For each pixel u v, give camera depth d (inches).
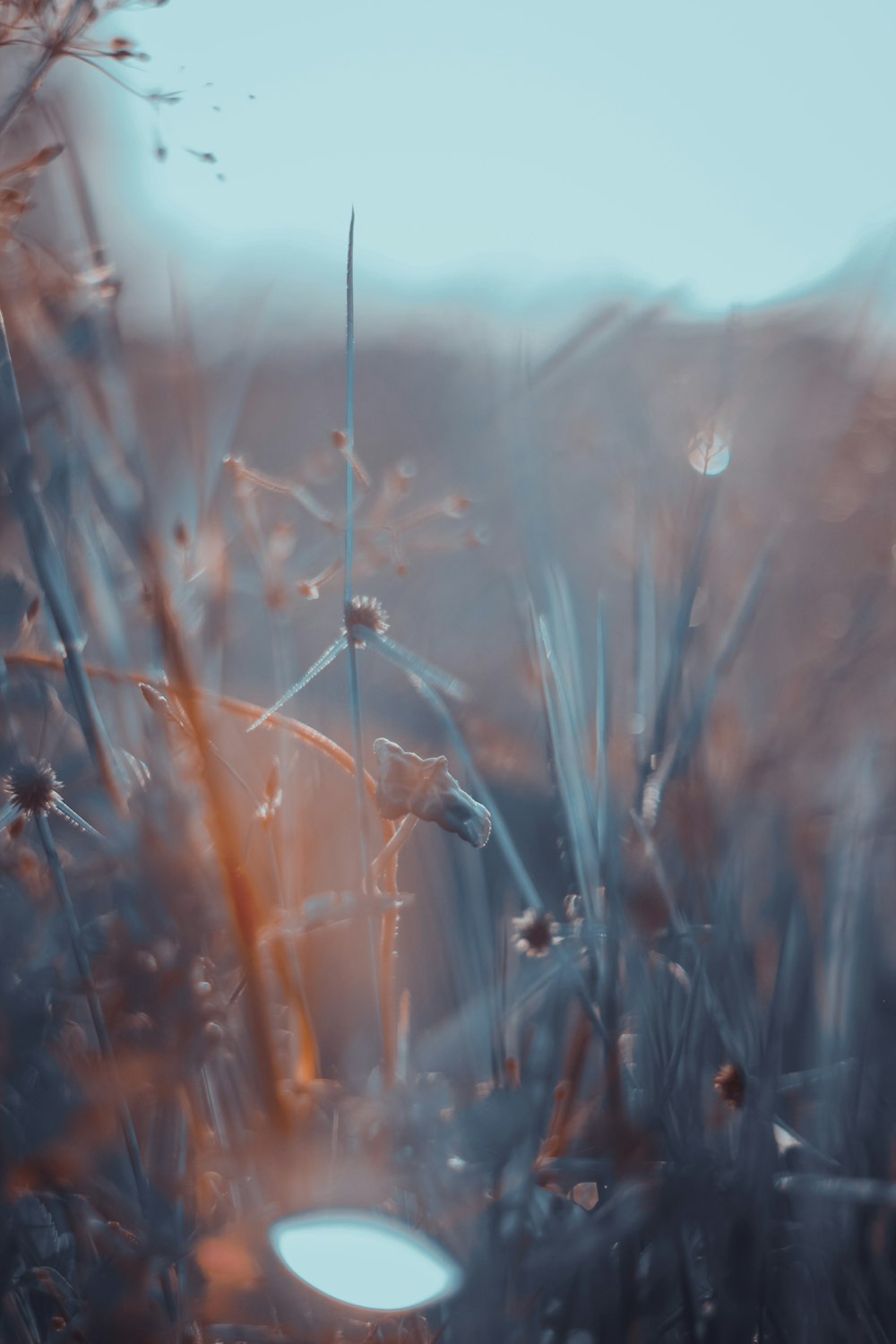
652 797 20.5
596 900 19.5
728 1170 18.6
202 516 20.1
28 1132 16.7
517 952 20.8
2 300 18.0
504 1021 19.6
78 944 17.0
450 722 18.8
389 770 17.7
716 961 20.0
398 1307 17.3
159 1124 17.6
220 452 20.5
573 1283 18.0
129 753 18.4
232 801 17.9
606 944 19.1
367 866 18.2
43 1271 17.3
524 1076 19.4
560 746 20.0
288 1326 17.3
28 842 18.5
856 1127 19.5
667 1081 18.9
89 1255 17.5
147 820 16.9
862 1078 20.1
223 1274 17.4
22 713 18.7
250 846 19.0
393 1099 17.8
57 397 18.0
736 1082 18.8
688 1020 19.1
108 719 19.1
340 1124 18.4
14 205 17.8
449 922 21.1
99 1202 17.1
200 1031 16.8
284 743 19.6
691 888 20.5
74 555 19.2
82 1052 17.5
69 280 18.2
